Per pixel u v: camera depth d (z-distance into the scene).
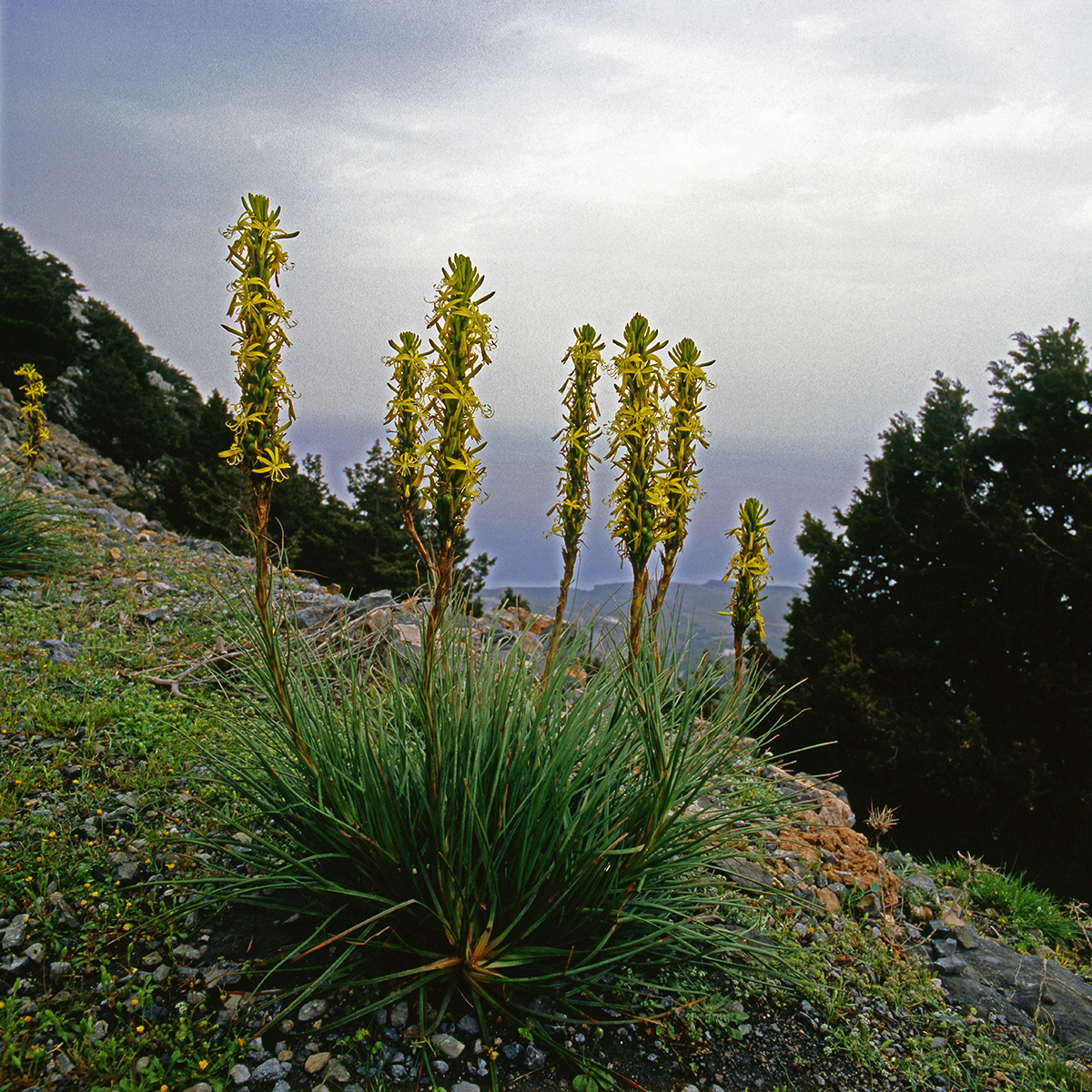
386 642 4.83
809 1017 2.79
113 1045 2.21
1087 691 12.73
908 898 3.91
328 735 2.82
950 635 14.87
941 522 15.72
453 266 2.22
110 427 33.59
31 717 4.30
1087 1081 2.67
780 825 3.28
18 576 7.06
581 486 3.47
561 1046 2.40
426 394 2.21
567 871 2.51
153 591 7.11
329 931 2.73
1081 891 12.24
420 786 2.68
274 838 2.99
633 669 2.95
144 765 3.85
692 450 3.14
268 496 2.46
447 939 2.55
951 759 12.84
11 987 2.49
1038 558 13.80
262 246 2.25
